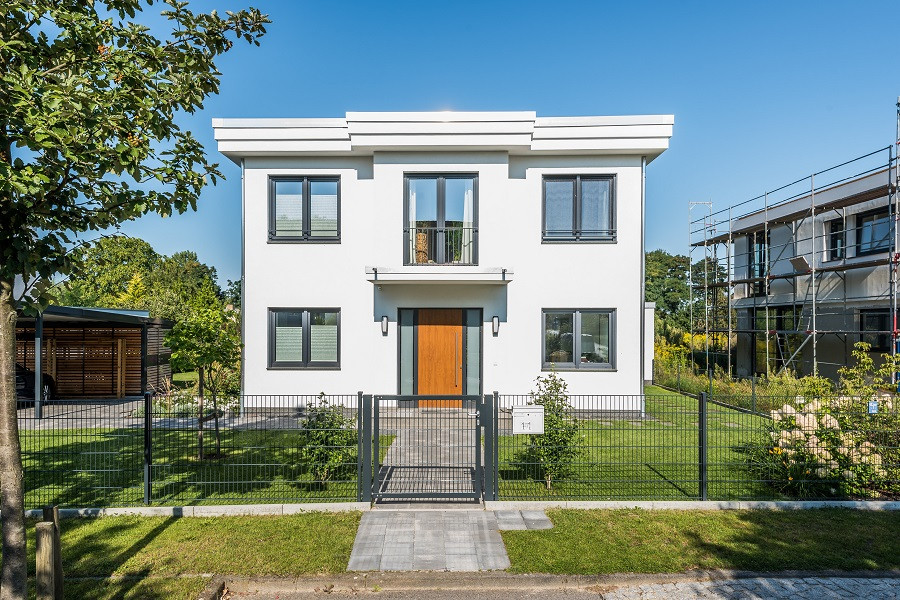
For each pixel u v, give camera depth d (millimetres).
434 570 4461
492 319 11469
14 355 3225
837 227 15180
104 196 3498
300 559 4621
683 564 4559
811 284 14750
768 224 17547
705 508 5844
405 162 10977
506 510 5797
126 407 11828
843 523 5398
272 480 6566
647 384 17438
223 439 8594
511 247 11531
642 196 11453
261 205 11727
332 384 11672
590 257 11523
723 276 31125
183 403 8562
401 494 5980
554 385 7031
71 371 15133
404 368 11578
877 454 6336
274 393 11656
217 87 4141
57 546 3457
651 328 17875
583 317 11578
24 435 8070
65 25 3354
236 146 11383
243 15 4070
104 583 4203
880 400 6684
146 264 38906
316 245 11766
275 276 11758
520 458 6578
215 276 48844
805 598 4094
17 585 3209
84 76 3244
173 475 6887
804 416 6590
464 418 6496
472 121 10703
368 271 10641
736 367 20312
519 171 11602
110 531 5156
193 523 5375
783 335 17281
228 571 4410
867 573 4449
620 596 4188
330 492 6262
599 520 5500
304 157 11727
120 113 3340
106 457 7711
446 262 11016
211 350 7578
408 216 11070
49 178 3008
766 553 4738
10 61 3156
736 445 7270
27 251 3127
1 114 2889
